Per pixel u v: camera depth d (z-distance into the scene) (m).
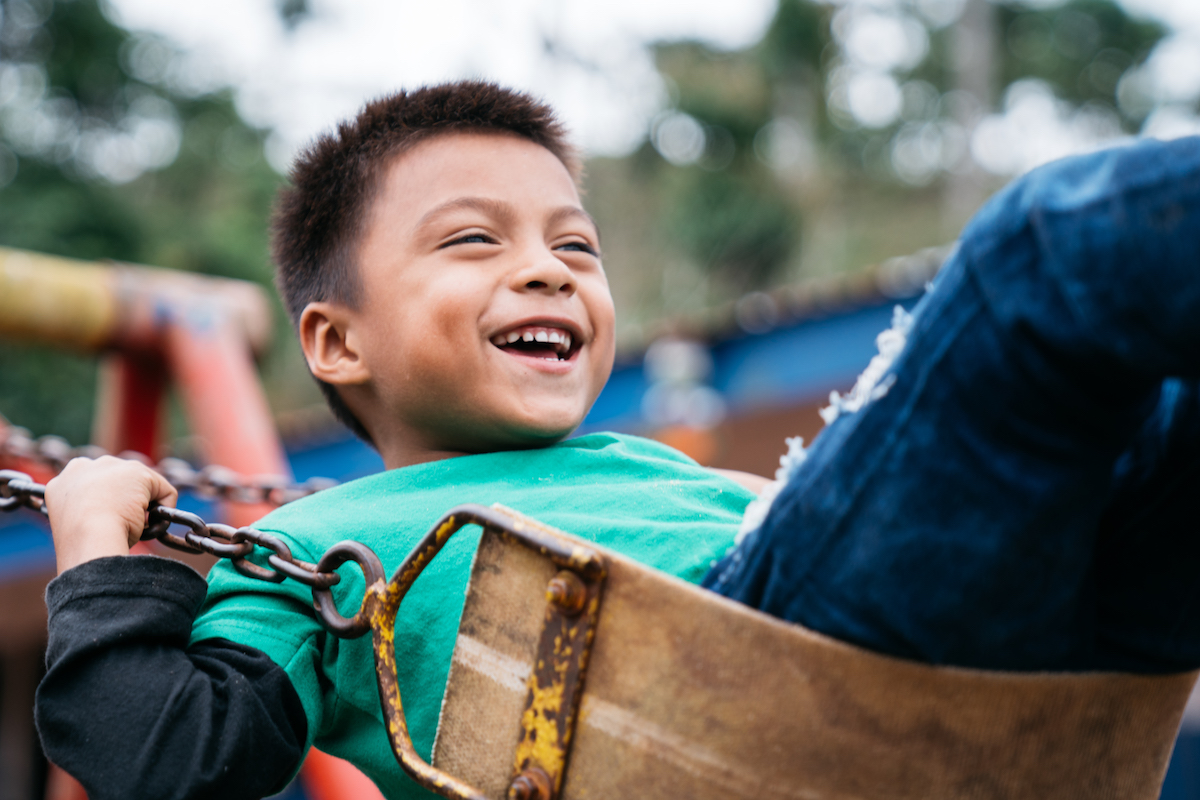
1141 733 0.98
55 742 1.06
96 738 1.04
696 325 5.29
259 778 1.08
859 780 0.90
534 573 1.00
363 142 1.58
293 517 1.36
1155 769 1.01
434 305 1.42
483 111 1.56
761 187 24.98
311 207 1.62
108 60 17.83
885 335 0.94
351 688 1.23
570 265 1.50
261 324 3.91
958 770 0.91
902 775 0.90
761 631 0.90
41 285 3.54
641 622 0.94
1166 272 0.75
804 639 0.90
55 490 1.28
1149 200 0.77
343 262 1.54
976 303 0.85
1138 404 0.85
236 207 18.31
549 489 1.35
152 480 1.29
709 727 0.91
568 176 1.58
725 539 1.26
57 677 1.07
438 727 1.05
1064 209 0.81
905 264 4.93
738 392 5.27
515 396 1.41
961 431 0.85
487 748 1.01
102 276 3.68
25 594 5.92
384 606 1.09
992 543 0.85
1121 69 27.94
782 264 24.14
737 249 24.11
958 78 25.66
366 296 1.50
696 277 24.06
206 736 1.04
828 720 0.89
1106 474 0.86
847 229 24.97
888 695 0.89
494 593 1.02
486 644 1.02
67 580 1.14
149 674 1.07
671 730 0.92
